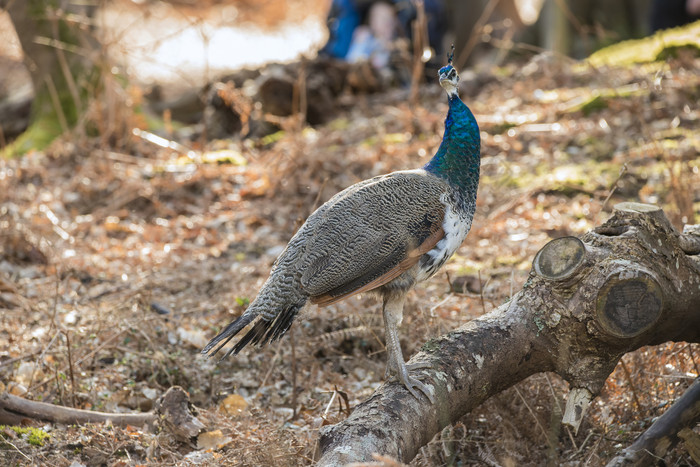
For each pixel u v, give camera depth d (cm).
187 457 689
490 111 1641
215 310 1020
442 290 1011
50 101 1788
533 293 652
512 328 648
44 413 729
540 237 1143
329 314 930
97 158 1536
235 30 3500
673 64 1616
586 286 624
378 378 856
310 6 4006
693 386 594
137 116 1686
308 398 827
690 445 586
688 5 1983
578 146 1423
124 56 1695
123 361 871
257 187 1411
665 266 630
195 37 3234
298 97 1759
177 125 1942
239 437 696
